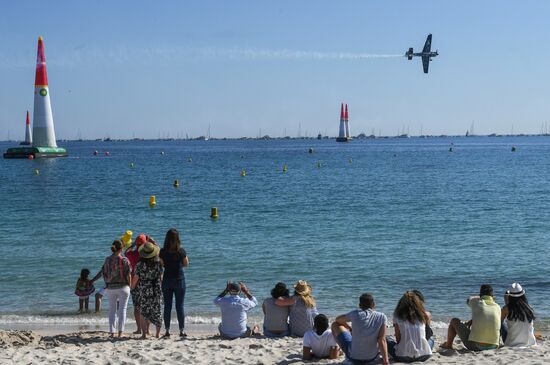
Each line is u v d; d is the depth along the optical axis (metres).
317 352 12.94
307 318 15.39
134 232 38.28
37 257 29.53
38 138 153.12
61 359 12.66
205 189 71.69
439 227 39.34
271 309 15.44
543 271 26.17
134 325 18.31
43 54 149.75
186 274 25.69
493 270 26.44
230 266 27.22
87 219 44.69
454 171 101.81
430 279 24.91
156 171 108.62
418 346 12.43
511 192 64.75
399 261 28.31
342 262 28.12
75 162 141.62
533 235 35.69
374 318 12.23
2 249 31.73
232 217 45.44
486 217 44.44
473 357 12.90
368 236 35.69
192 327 18.22
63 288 23.64
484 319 13.67
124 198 61.19
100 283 24.52
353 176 92.44
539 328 18.52
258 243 33.28
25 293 22.88
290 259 28.73
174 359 12.79
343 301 21.70
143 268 15.02
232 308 15.56
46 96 151.38
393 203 54.75
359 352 12.20
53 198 61.41
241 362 12.66
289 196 62.34
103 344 14.55
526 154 172.25
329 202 56.06
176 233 15.21
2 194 66.06
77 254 30.34
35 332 17.28
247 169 113.31
